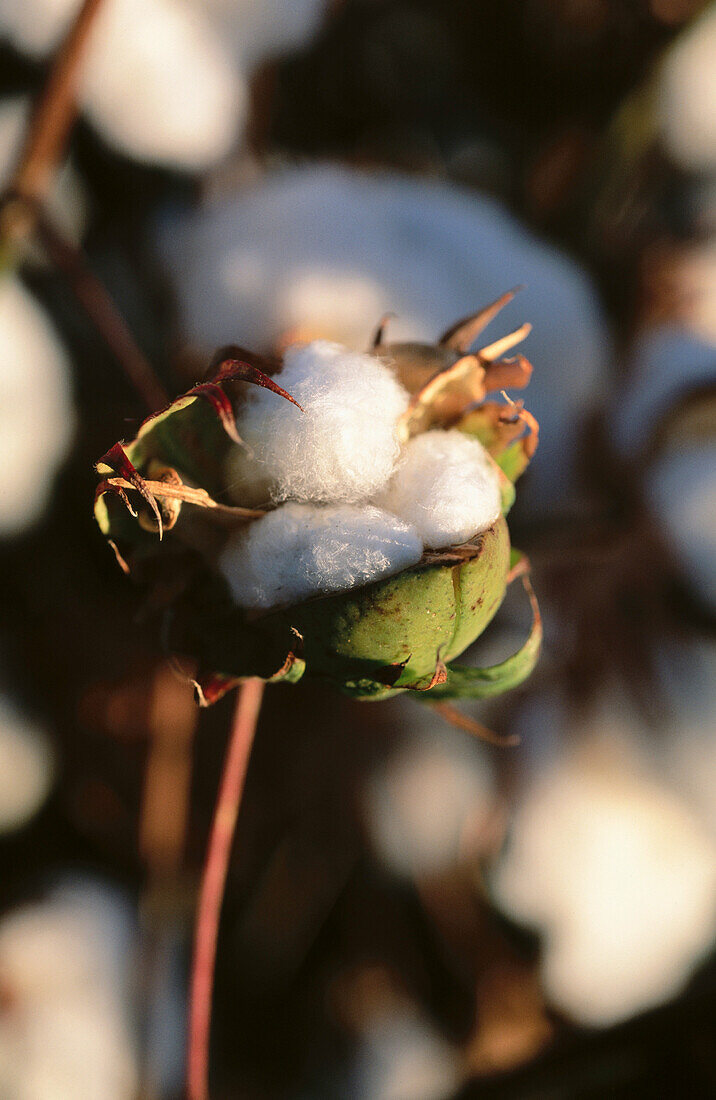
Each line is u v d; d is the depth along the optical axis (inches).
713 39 28.2
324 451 12.6
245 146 27.0
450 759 26.3
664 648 25.1
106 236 26.1
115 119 24.4
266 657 12.9
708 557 23.8
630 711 25.4
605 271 29.6
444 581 12.5
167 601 13.2
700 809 25.1
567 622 25.4
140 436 12.5
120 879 26.0
